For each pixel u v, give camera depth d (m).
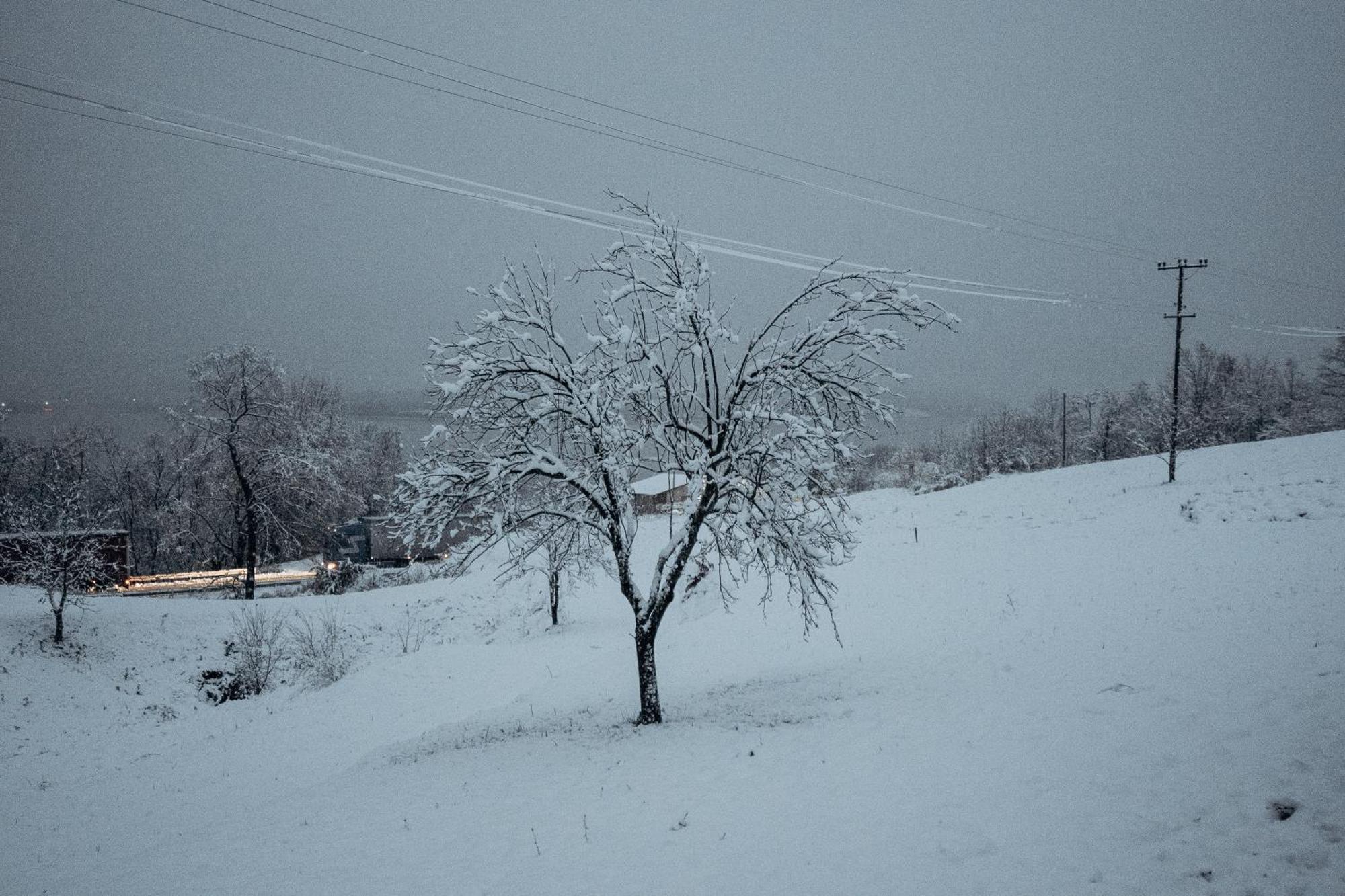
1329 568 16.39
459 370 13.52
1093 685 11.96
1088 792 7.83
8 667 26.23
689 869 7.49
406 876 8.20
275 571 57.84
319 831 10.38
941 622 20.39
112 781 19.67
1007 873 6.54
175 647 30.98
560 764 12.27
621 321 14.50
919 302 13.27
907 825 7.79
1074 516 30.64
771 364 13.87
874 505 48.41
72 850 14.46
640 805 9.58
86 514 32.00
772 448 13.47
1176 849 6.48
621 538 14.59
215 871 9.25
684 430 14.78
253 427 43.03
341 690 25.84
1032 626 17.75
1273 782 7.21
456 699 23.81
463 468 14.12
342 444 65.88
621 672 23.56
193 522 59.75
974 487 49.09
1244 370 77.81
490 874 7.96
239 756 20.72
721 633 25.56
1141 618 16.02
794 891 6.77
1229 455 42.19
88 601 33.28
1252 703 9.34
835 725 12.29
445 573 14.46
